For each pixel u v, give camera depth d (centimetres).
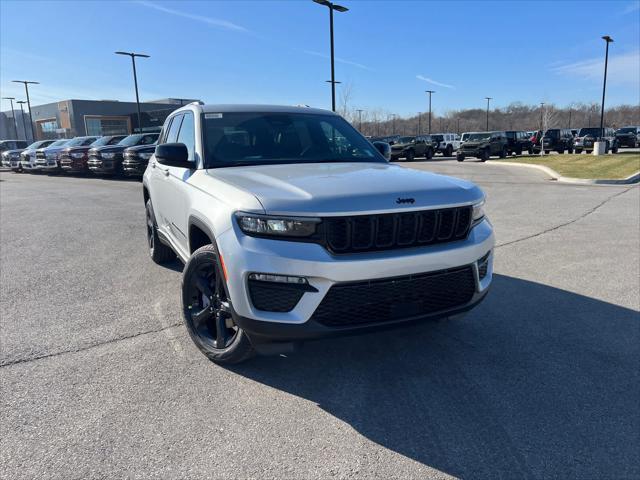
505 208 1083
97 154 1992
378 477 240
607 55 3322
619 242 731
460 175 2005
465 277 319
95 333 411
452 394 314
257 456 255
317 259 276
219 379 334
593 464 248
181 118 502
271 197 290
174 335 407
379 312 293
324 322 284
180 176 426
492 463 249
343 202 284
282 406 302
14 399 309
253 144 420
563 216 972
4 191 1619
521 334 404
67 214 1079
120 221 980
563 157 2850
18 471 243
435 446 263
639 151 3666
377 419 288
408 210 293
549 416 289
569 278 554
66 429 278
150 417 290
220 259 304
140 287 536
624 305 467
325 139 451
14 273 595
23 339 399
